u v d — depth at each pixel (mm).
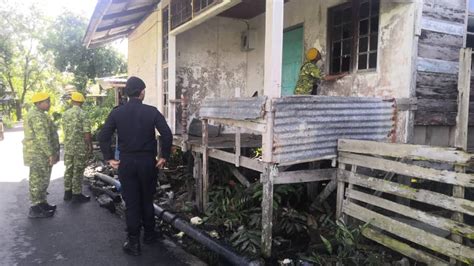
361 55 5809
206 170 5742
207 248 4492
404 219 4168
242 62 9117
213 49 8781
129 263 4105
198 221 5301
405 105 4906
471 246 3158
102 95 22328
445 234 3664
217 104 5078
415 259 3520
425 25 5039
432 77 5168
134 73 11328
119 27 10086
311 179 4430
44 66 38188
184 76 8516
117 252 4398
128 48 12070
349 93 5984
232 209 5266
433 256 3385
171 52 7801
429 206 4699
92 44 11562
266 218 4129
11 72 38031
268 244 4152
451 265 3215
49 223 5398
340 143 4383
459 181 3129
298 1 7121
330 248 3947
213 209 5523
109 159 4262
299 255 4066
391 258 3873
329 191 4707
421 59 5043
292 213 4934
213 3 5418
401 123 5051
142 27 10234
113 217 5699
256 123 4188
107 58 23562
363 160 4117
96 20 7770
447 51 5270
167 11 8188
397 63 5148
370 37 5633
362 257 3865
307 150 4188
